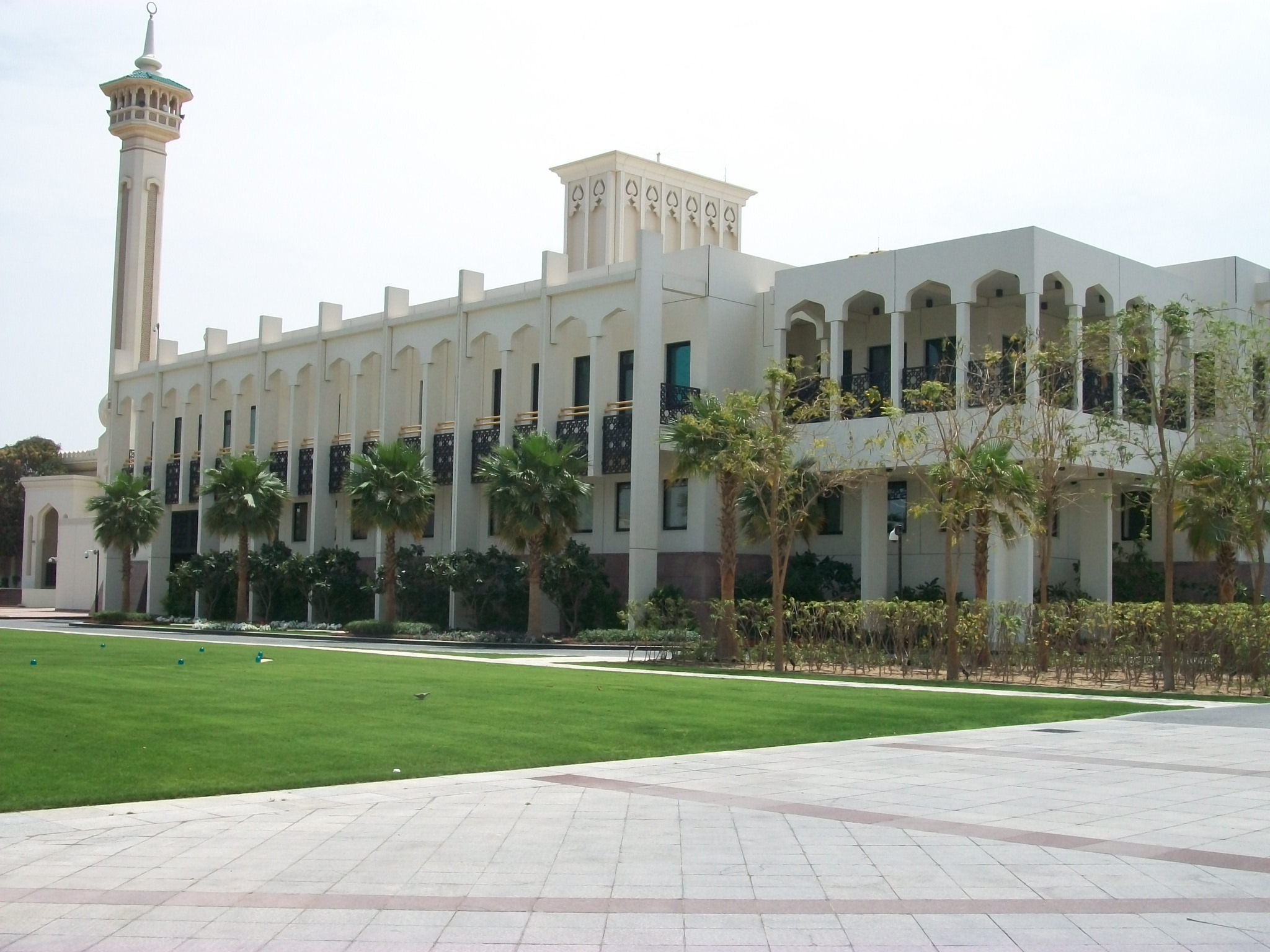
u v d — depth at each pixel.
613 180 51.97
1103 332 29.47
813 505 36.97
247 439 59.56
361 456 44.66
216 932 6.70
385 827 9.48
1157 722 17.97
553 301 44.44
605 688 21.81
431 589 45.78
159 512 58.84
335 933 6.68
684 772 12.39
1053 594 37.94
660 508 41.78
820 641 30.44
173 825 9.53
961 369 33.50
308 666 25.89
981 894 7.49
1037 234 34.84
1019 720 17.98
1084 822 9.73
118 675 22.23
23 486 81.00
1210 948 6.43
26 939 6.55
